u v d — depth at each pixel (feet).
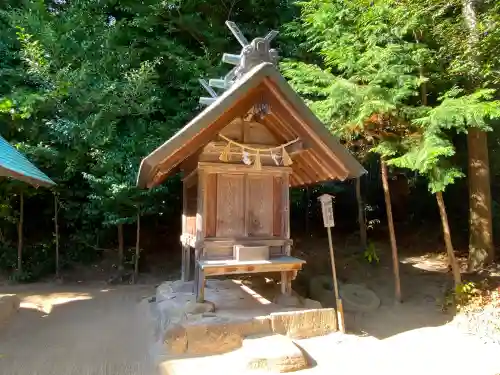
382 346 17.47
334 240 42.88
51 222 36.52
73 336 18.70
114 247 37.19
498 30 21.98
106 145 29.60
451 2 23.48
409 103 25.52
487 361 15.99
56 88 28.58
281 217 19.54
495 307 21.17
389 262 34.65
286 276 19.83
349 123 23.40
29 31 30.91
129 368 14.96
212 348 15.47
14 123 28.60
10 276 31.94
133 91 29.40
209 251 18.31
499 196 40.45
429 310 23.59
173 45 33.12
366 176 46.88
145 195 29.50
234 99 15.90
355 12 25.31
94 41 32.35
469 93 24.13
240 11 38.17
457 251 36.45
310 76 25.07
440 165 21.62
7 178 29.35
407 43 23.71
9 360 15.76
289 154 19.43
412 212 46.83
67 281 31.89
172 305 18.66
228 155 18.80
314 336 17.47
